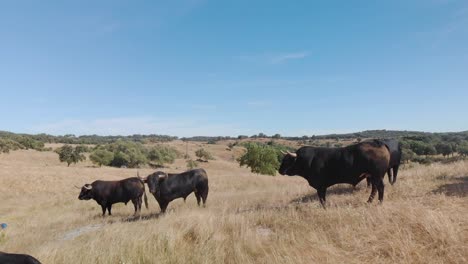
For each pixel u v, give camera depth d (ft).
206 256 23.03
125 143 350.23
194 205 53.36
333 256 21.52
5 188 124.77
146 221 38.27
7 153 345.10
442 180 40.73
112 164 327.47
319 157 37.11
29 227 50.37
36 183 135.74
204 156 422.00
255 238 25.67
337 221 27.63
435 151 245.86
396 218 25.29
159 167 340.39
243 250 24.06
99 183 59.36
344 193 42.78
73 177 159.33
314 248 22.91
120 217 53.67
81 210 71.31
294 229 27.63
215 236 26.71
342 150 36.37
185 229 28.17
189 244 26.21
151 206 65.05
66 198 103.55
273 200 48.26
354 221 26.81
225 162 399.24
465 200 29.89
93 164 329.93
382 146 34.88
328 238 24.63
